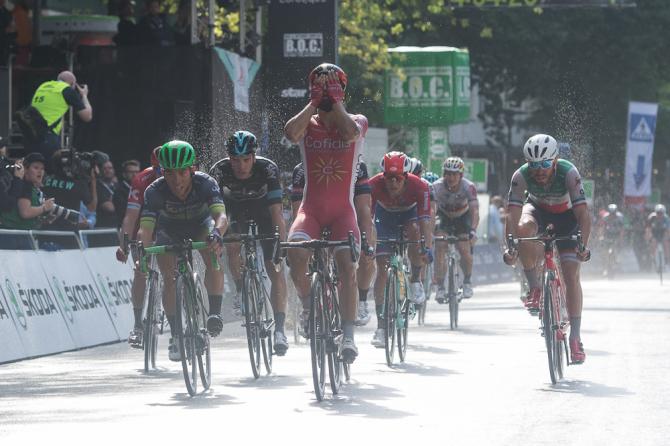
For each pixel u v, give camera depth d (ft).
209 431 57.57
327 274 69.41
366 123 71.36
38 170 98.84
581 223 76.59
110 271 104.94
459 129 355.15
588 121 296.10
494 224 220.43
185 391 71.67
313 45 143.74
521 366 83.25
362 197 73.46
